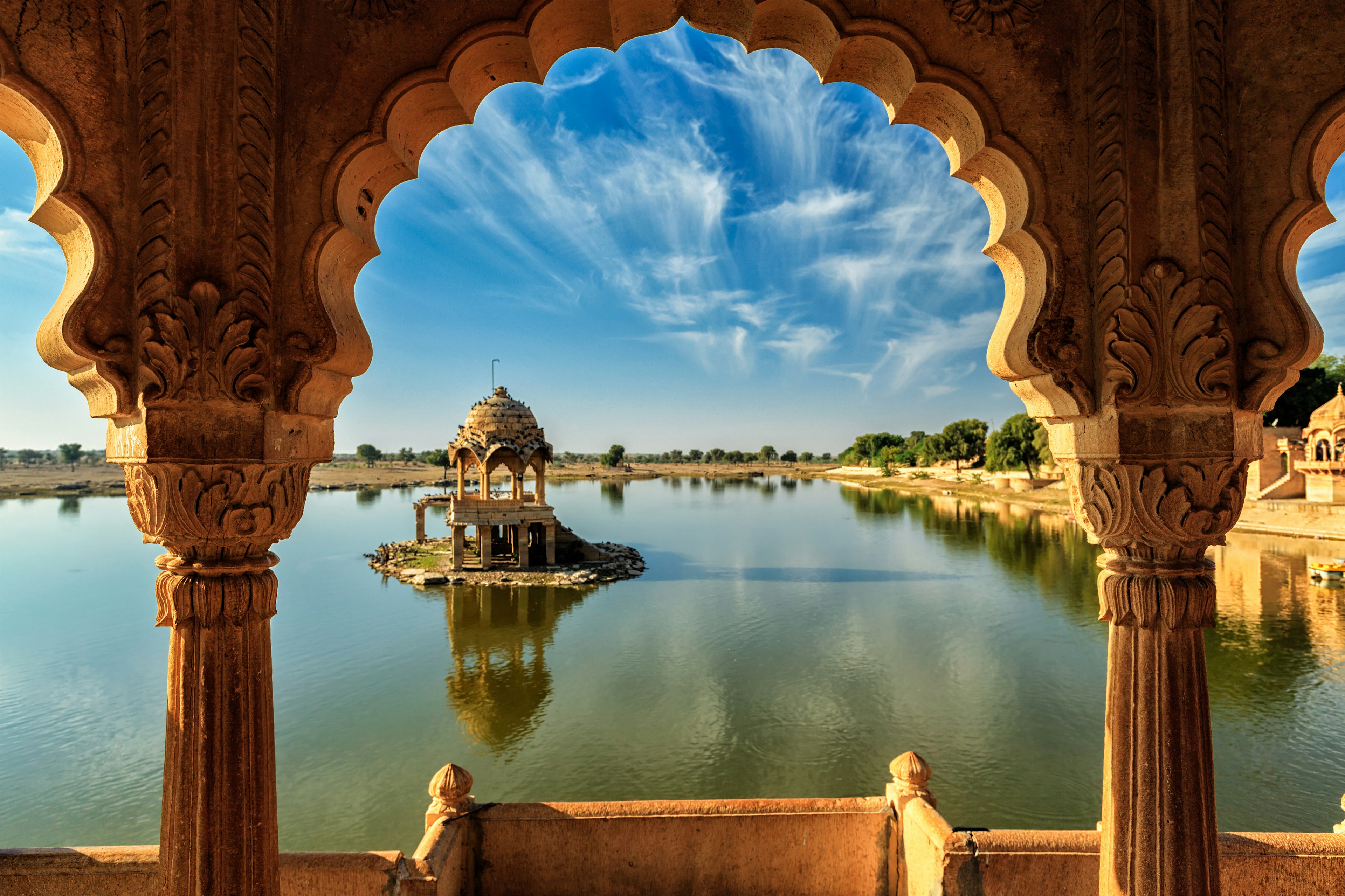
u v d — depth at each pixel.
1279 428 41.78
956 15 2.88
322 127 2.76
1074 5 2.90
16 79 2.45
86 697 17.39
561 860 4.91
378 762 13.65
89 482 119.19
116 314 2.56
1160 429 2.73
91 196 2.55
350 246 2.96
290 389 2.68
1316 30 2.69
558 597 29.19
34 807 11.97
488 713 16.30
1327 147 2.75
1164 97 2.75
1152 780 2.74
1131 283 2.72
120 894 4.09
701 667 19.61
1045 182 2.87
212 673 2.65
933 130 3.26
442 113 3.10
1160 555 2.80
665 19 3.21
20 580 33.97
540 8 2.82
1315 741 13.27
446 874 4.50
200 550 2.68
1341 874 4.27
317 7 2.78
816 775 12.75
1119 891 2.79
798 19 3.03
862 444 141.50
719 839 4.93
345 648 21.77
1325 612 22.11
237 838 2.66
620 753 13.87
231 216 2.60
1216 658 17.84
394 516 69.12
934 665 19.14
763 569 35.66
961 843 4.32
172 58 2.58
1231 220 2.74
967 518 56.84
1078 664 18.89
